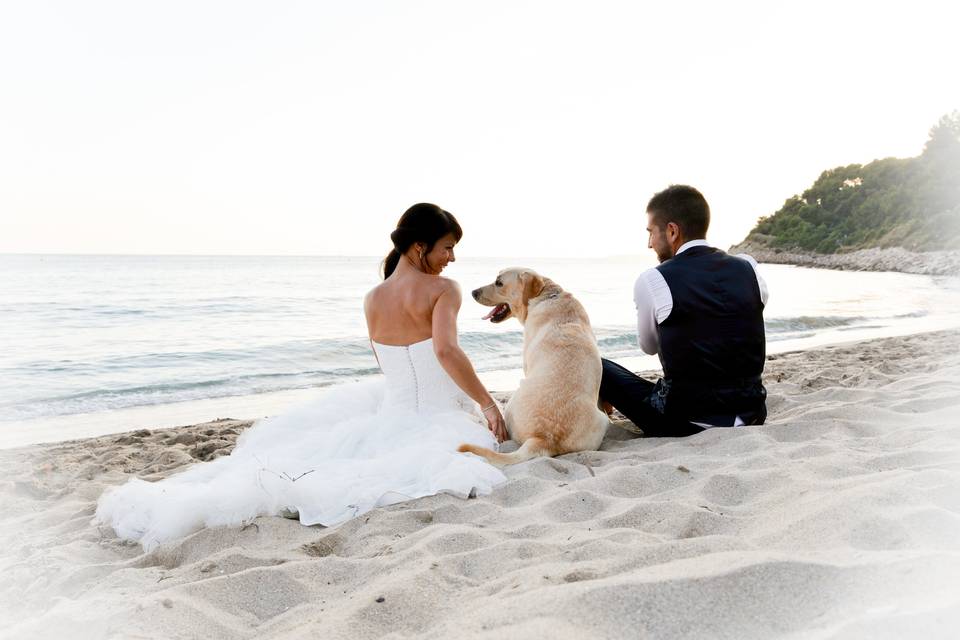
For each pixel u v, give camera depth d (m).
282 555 2.40
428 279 3.58
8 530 3.08
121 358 10.79
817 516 2.05
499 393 6.92
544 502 2.75
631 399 3.91
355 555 2.42
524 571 1.94
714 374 3.60
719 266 3.59
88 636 1.76
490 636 1.44
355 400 3.88
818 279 41.84
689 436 3.60
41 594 2.23
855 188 101.56
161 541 2.71
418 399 3.65
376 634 1.69
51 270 55.19
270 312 18.94
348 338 12.92
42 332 14.24
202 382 8.90
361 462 3.21
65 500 3.56
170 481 3.24
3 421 6.88
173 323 16.12
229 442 4.96
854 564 1.58
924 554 1.58
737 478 2.76
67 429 6.51
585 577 1.81
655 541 2.20
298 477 3.03
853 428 3.55
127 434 5.57
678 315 3.58
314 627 1.71
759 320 3.65
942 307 19.03
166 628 1.80
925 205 82.25
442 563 2.12
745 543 1.94
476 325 14.86
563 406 3.62
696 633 1.43
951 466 2.54
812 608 1.46
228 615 1.94
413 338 3.62
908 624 1.30
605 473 3.05
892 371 6.08
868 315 16.62
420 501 2.91
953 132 89.19
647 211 3.83
